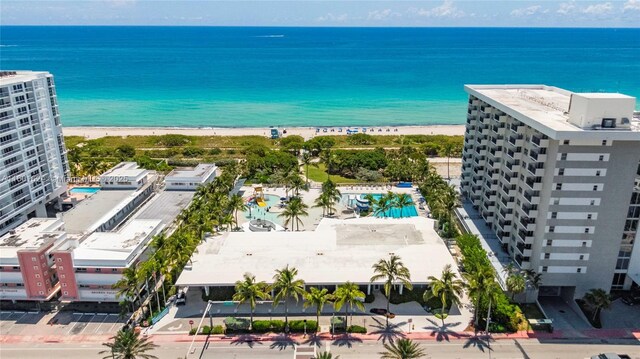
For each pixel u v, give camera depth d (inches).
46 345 3437.5
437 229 5088.6
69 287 3789.4
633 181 3533.5
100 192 5723.4
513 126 4188.0
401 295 3971.5
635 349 3371.1
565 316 3754.9
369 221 4879.4
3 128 4707.2
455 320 3678.6
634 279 3767.2
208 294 3986.2
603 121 3393.2
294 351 3339.1
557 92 5088.6
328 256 4165.8
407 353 2827.3
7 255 3737.7
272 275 3875.5
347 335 3506.4
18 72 5393.7
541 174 3690.9
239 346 3398.1
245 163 7052.2
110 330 3612.2
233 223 5216.5
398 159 7214.6
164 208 5423.2
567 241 3713.1
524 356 3282.5
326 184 5546.3
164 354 3314.5
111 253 3809.1
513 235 4229.8
